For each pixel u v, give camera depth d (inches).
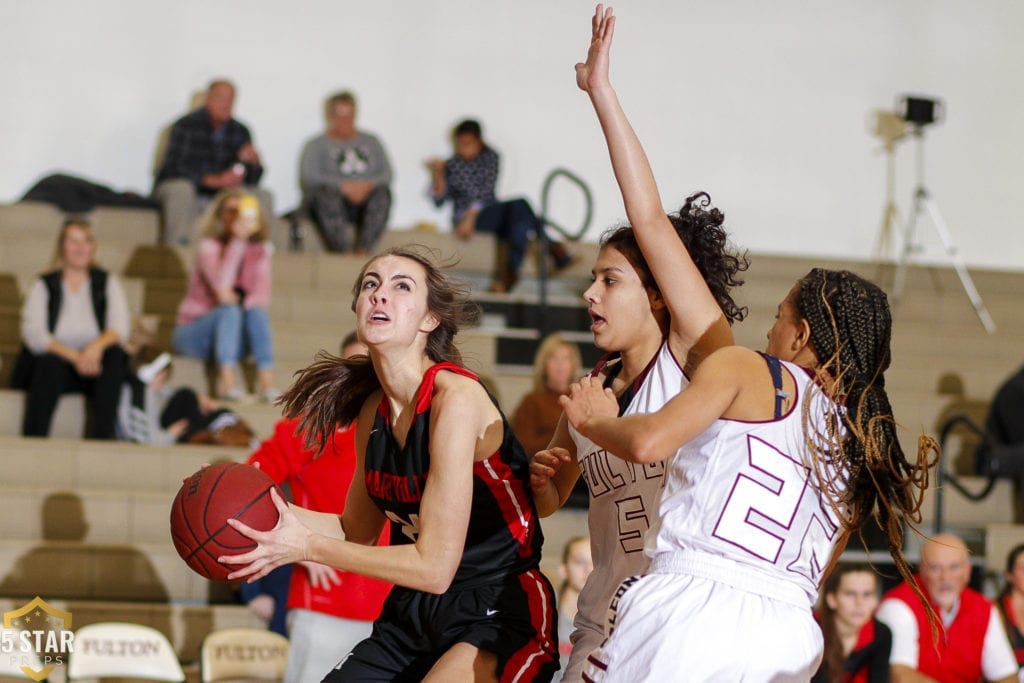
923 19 602.2
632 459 137.3
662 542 141.3
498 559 162.1
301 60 549.6
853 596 272.1
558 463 166.1
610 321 158.2
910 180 597.9
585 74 153.6
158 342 440.1
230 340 405.7
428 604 162.6
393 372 161.5
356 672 165.2
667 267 150.4
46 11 529.0
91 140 530.9
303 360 440.8
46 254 464.4
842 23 595.8
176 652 324.2
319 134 538.0
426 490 152.3
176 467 373.7
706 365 139.6
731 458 139.0
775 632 136.0
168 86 538.0
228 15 543.8
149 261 471.8
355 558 149.1
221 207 417.4
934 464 147.3
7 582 334.6
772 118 589.3
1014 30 609.0
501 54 568.4
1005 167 605.3
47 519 352.8
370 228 500.7
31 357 395.2
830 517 143.4
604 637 152.6
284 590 318.3
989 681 285.6
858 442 142.3
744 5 588.1
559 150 573.3
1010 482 421.1
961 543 287.1
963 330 521.0
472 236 511.8
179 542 151.2
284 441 251.9
